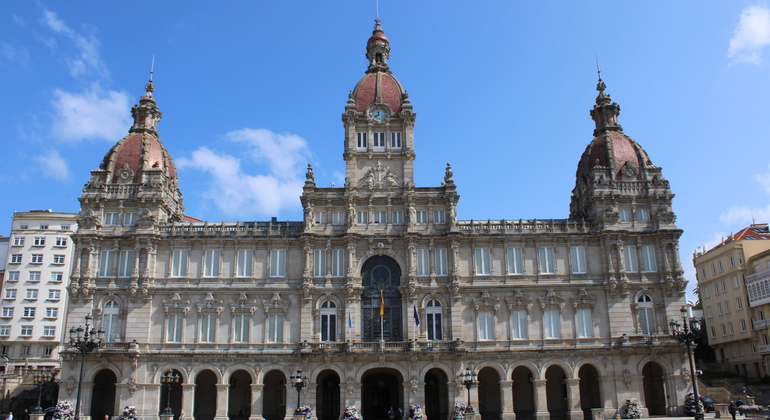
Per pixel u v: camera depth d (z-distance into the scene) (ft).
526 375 260.83
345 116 270.67
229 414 255.09
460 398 237.25
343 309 248.11
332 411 253.44
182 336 244.42
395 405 258.37
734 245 333.42
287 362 241.96
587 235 257.96
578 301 250.98
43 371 288.51
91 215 253.44
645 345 242.78
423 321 247.29
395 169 266.77
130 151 271.08
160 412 241.14
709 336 360.89
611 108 289.74
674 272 253.85
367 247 254.88
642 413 238.07
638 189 265.75
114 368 238.68
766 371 308.19
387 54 299.17
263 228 258.16
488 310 250.78
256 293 249.34
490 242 257.34
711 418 223.10
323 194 260.42
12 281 363.35
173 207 278.46
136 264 248.32
